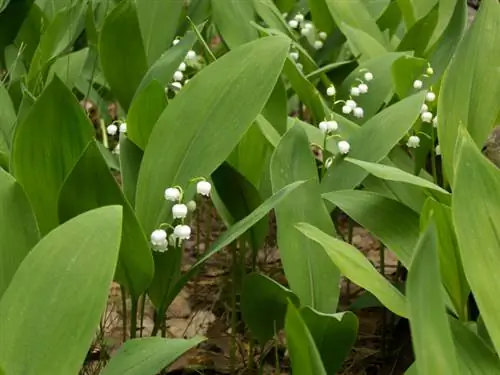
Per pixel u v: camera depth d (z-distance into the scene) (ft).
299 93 2.10
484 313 1.04
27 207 1.24
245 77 1.53
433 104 1.97
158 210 1.47
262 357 1.54
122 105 2.06
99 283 1.01
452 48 2.01
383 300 1.20
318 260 1.43
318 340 1.29
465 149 1.10
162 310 1.50
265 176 1.79
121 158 1.67
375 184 1.77
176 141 1.50
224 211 1.76
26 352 0.97
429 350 0.95
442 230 1.32
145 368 1.09
